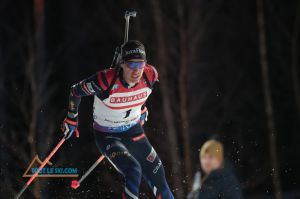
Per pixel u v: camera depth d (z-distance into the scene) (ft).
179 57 108.06
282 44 125.39
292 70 122.21
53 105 121.19
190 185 90.22
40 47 113.80
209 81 109.70
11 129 107.14
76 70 128.36
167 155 97.25
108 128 51.80
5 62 120.57
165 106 101.04
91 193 85.71
